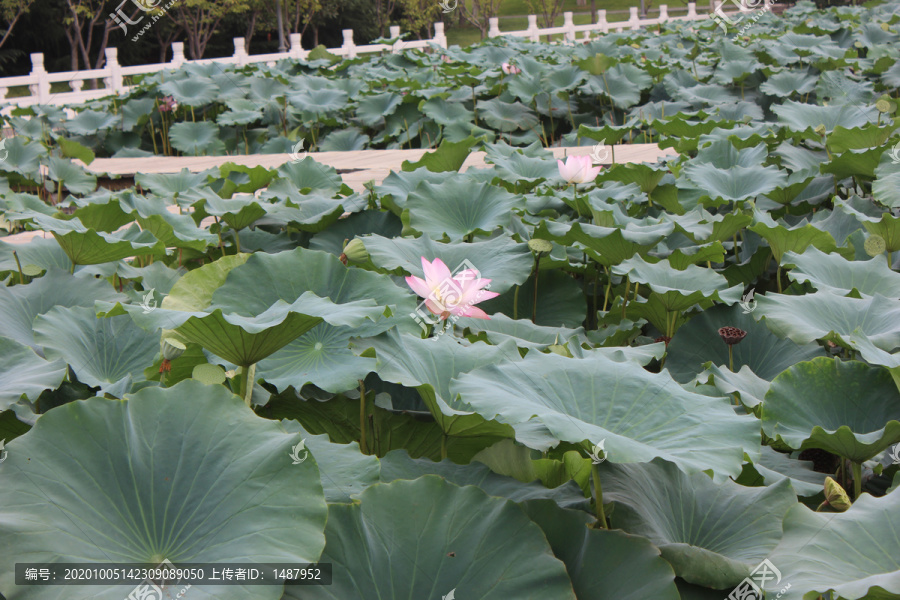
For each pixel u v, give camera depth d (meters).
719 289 2.69
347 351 1.90
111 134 10.19
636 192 3.85
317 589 1.22
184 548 1.18
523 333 2.62
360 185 5.55
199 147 9.39
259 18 31.78
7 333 2.28
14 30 28.47
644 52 11.49
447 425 1.71
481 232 3.39
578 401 1.57
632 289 3.35
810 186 4.45
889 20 14.59
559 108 9.03
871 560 1.25
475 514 1.35
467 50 14.16
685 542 1.56
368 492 1.37
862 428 1.91
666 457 1.34
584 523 1.41
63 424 1.27
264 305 2.10
